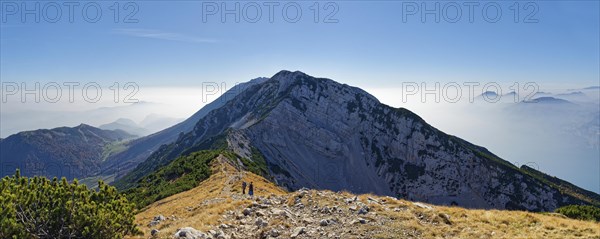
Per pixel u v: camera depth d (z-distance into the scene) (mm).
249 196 38094
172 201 47469
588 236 18062
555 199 138750
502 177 147125
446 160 153750
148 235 18656
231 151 113000
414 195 149250
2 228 12977
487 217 21547
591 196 155250
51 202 15203
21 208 14398
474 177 149375
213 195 42656
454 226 19641
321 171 158375
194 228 19000
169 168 87875
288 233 18281
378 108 179875
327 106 183000
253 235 18438
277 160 146625
